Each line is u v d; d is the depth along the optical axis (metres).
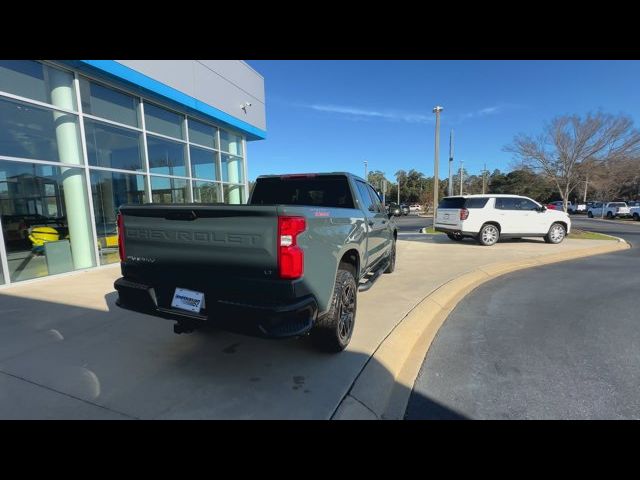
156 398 2.74
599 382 3.10
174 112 10.35
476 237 11.93
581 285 6.69
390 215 6.75
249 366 3.25
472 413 2.68
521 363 3.48
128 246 3.30
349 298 3.71
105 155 8.27
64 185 7.48
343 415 2.56
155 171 9.69
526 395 2.91
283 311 2.55
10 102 6.62
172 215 2.97
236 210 2.69
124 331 4.08
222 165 12.78
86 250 7.80
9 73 6.58
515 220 12.06
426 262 8.80
